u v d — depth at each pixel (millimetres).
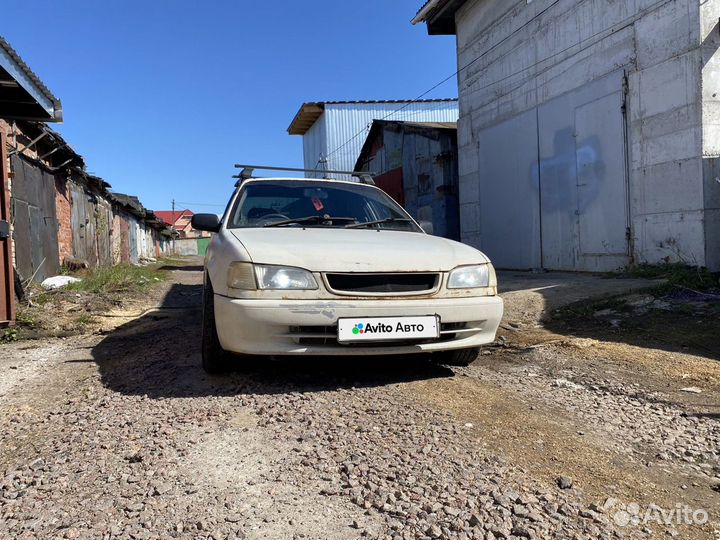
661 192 7332
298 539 1706
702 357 3963
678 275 6387
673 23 7039
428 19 13734
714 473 2230
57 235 10844
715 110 6742
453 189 14320
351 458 2297
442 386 3396
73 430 2691
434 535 1723
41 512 1882
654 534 1773
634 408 3018
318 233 3855
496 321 3590
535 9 10055
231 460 2287
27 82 5926
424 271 3355
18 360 4477
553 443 2510
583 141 8898
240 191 4504
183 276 15031
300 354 3131
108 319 6629
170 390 3328
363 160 20766
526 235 10609
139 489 2035
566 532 1761
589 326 5262
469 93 12617
